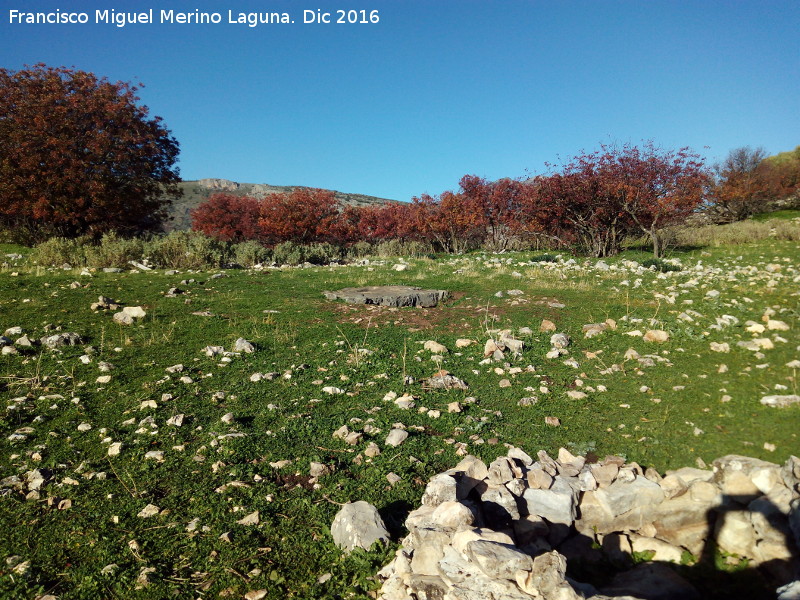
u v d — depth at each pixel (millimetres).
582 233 20969
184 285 11711
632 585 3137
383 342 7793
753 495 3656
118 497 3861
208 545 3393
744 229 23016
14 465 4207
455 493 3643
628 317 8234
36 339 7164
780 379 5383
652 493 3857
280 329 8445
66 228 24109
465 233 25781
